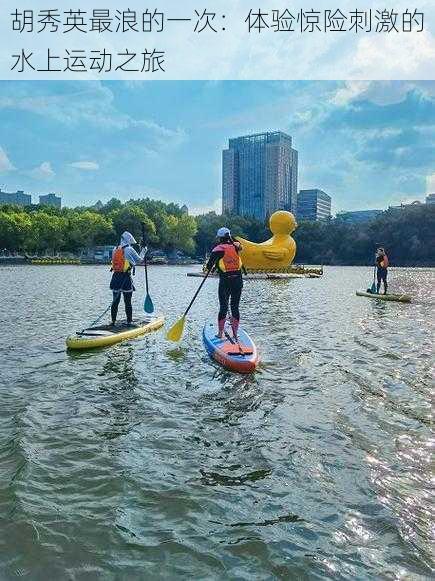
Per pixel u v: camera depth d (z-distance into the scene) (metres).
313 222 121.25
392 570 3.55
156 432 5.94
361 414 6.61
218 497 4.47
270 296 25.77
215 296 25.27
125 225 98.81
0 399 7.10
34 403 6.93
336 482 4.77
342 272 69.81
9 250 94.19
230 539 3.87
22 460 5.07
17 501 4.30
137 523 4.06
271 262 51.84
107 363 9.30
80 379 8.20
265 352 10.42
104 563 3.57
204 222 125.00
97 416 6.46
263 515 4.20
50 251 98.62
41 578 3.40
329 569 3.55
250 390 7.65
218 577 3.46
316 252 116.38
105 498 4.42
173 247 109.56
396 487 4.69
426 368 9.09
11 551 3.67
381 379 8.32
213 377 8.38
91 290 27.72
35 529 3.93
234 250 10.23
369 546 3.81
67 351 10.34
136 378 8.29
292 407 6.88
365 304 21.25
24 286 30.84
